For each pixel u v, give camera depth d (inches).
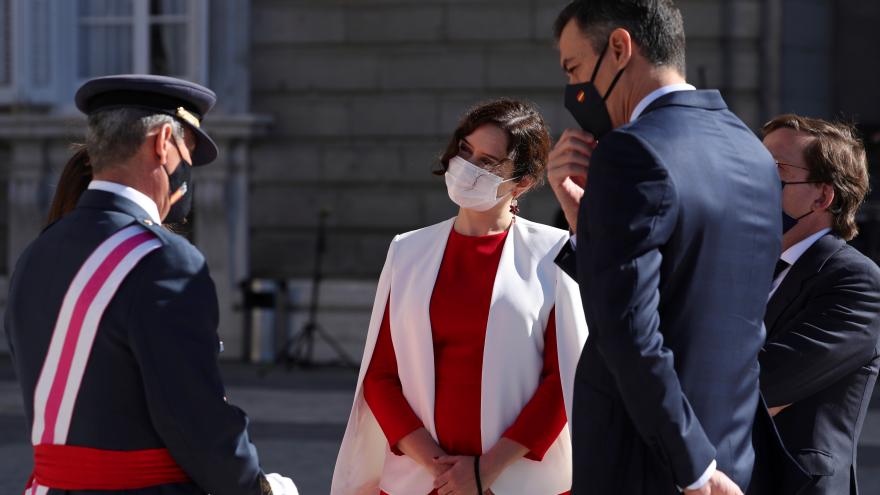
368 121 795.4
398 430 238.2
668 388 175.2
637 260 175.9
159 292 180.2
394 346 244.5
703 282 184.9
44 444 185.0
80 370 181.0
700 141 188.2
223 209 797.2
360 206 797.2
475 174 237.6
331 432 568.4
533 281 239.5
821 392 227.8
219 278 802.2
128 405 182.2
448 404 237.5
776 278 237.8
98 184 190.2
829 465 222.5
